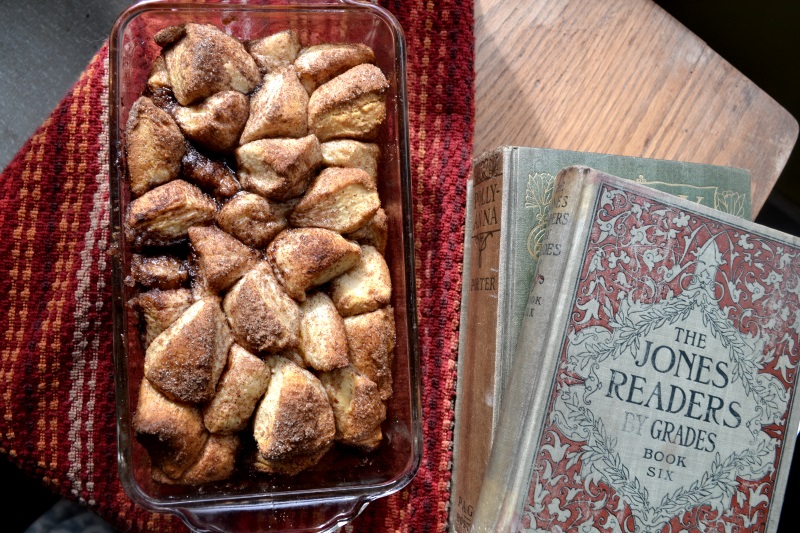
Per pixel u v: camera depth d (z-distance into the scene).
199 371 0.30
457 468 0.39
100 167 0.39
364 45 0.36
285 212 0.33
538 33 0.42
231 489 0.33
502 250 0.35
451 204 0.41
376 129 0.34
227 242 0.32
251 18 0.35
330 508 0.38
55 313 0.39
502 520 0.32
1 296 0.38
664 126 0.43
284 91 0.33
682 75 0.44
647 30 0.44
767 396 0.35
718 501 0.34
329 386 0.33
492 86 0.42
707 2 0.51
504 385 0.34
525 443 0.32
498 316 0.35
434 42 0.41
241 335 0.31
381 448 0.35
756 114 0.44
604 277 0.33
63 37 0.43
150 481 0.33
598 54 0.43
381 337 0.33
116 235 0.33
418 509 0.40
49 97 0.42
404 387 0.35
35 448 0.38
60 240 0.39
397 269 0.35
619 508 0.33
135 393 0.32
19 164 0.39
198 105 0.32
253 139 0.32
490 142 0.42
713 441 0.34
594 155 0.37
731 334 0.34
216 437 0.32
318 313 0.33
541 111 0.42
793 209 0.55
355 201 0.33
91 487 0.38
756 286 0.35
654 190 0.34
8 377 0.38
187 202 0.31
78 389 0.39
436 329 0.41
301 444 0.31
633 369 0.33
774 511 0.34
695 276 0.34
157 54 0.35
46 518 0.40
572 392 0.32
